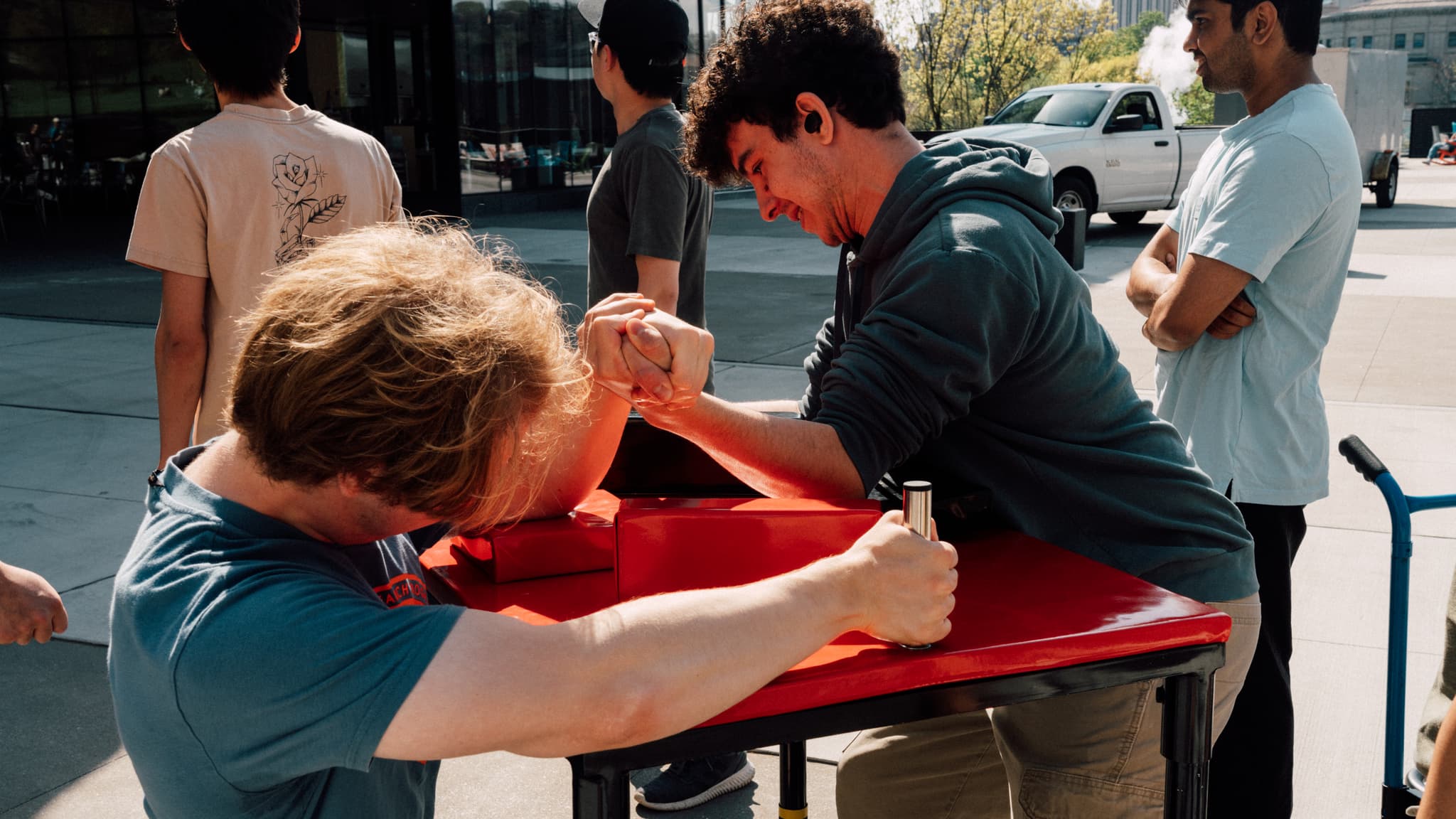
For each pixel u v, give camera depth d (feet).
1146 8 538.88
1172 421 7.83
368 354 2.81
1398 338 26.25
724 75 5.32
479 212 60.95
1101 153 45.80
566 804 9.15
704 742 3.46
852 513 4.30
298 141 8.35
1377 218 55.93
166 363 8.07
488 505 3.11
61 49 62.69
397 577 3.79
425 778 3.82
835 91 5.15
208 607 2.96
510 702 2.89
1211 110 148.66
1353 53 57.11
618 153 9.22
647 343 4.40
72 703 10.44
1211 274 7.22
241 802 3.11
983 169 5.04
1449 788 3.05
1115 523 5.32
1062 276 5.05
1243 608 5.55
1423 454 17.47
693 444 5.94
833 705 3.58
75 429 19.85
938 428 4.83
